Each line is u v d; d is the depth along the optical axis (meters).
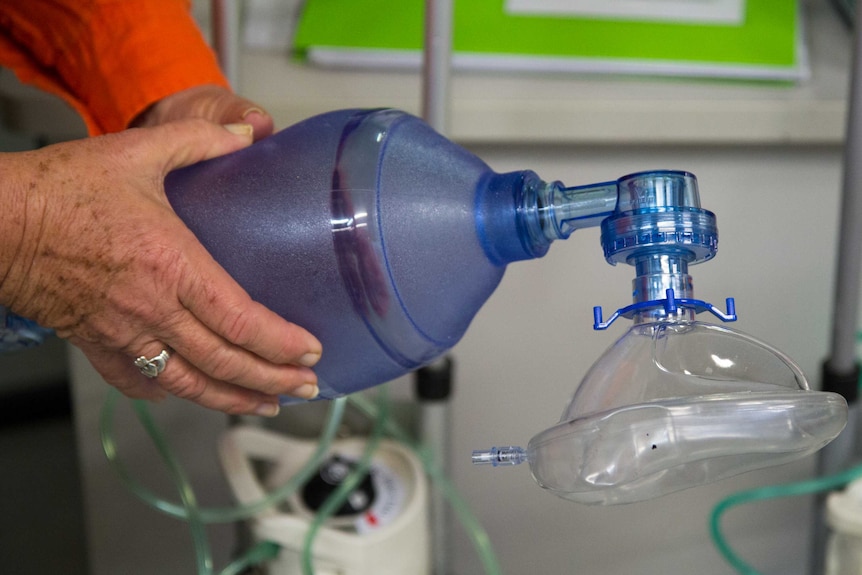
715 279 1.00
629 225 0.43
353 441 0.89
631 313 0.46
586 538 1.06
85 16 0.65
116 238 0.45
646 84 0.94
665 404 0.37
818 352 1.02
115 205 0.45
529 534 1.05
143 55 0.64
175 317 0.47
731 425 0.37
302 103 0.91
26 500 1.16
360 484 0.82
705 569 1.06
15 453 1.15
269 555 0.78
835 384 0.80
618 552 1.06
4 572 1.15
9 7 0.69
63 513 1.17
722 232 0.99
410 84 0.93
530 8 0.96
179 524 1.01
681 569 1.06
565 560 1.06
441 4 0.76
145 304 0.46
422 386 0.88
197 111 0.62
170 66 0.64
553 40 0.94
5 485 1.15
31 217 0.44
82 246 0.44
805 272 1.00
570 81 0.94
